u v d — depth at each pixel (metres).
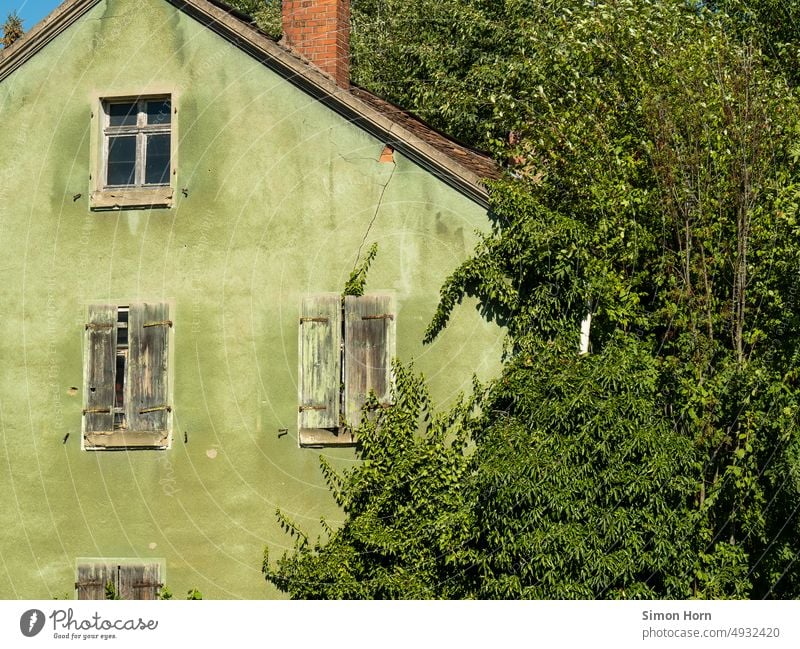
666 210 14.59
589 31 16.36
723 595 13.19
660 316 14.29
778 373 13.77
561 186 15.40
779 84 16.05
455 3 24.33
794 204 14.34
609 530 12.82
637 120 15.44
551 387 13.23
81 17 16.20
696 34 16.59
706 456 13.65
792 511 13.56
